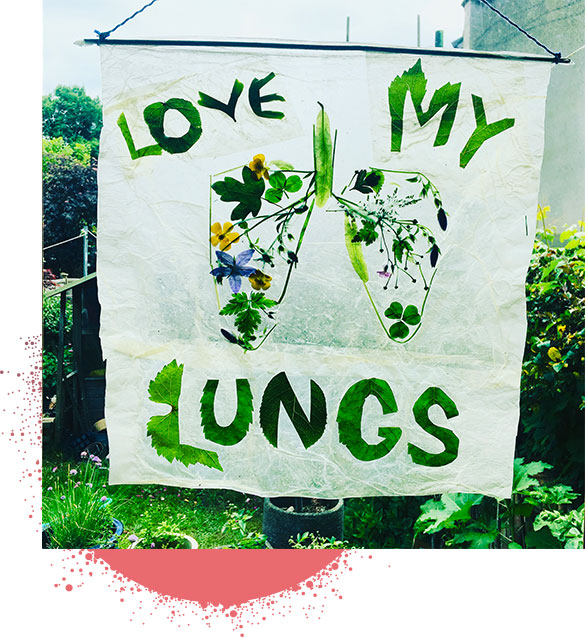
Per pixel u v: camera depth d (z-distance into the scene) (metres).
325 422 1.98
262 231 1.96
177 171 1.94
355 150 1.98
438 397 2.01
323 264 1.97
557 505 2.69
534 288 2.89
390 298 1.99
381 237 1.99
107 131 1.93
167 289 1.95
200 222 1.95
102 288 1.93
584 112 3.62
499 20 4.52
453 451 2.01
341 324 1.98
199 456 1.96
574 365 2.74
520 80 2.03
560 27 3.85
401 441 2.00
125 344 1.94
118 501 3.96
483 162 2.02
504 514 2.62
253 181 1.96
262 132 1.96
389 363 1.99
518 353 2.02
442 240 2.01
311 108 1.97
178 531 3.17
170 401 1.96
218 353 1.96
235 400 1.96
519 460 2.62
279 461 1.97
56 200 7.66
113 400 1.94
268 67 1.95
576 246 2.81
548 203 3.96
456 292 2.01
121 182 1.93
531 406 2.93
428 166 2.00
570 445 2.76
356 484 1.99
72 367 5.68
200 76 1.94
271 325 1.97
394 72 1.98
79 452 4.94
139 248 1.94
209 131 1.95
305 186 1.97
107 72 1.93
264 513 3.26
